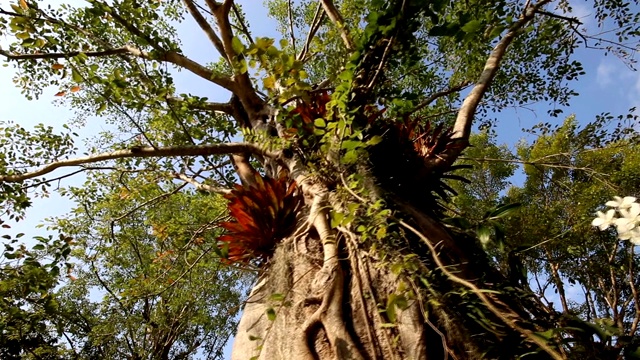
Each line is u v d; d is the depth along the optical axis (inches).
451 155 132.8
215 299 327.0
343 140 105.7
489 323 65.6
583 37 189.6
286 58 97.8
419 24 116.6
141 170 220.4
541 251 231.0
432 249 71.4
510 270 90.7
